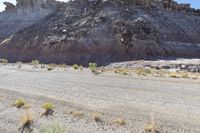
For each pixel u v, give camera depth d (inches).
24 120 594.6
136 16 3235.7
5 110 712.4
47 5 5068.9
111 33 2869.1
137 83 1130.0
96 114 625.6
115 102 767.7
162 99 805.2
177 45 2952.8
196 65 1974.7
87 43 2736.2
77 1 3686.0
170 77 1374.3
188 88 1002.7
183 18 3629.4
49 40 2992.1
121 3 3447.3
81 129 546.0
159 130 531.8
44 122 595.5
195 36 3326.8
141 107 703.7
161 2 3757.4
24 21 4918.8
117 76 1379.2
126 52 2650.1
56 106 727.7
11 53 3223.4
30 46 3093.0
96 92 925.2
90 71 1673.2
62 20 3358.8
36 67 2047.2
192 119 597.3
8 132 553.0
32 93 912.9
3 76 1444.4
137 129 538.6
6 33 4736.7
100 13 3233.3
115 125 564.7
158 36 2989.7
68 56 2679.6
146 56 2637.8
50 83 1146.7
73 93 910.4
